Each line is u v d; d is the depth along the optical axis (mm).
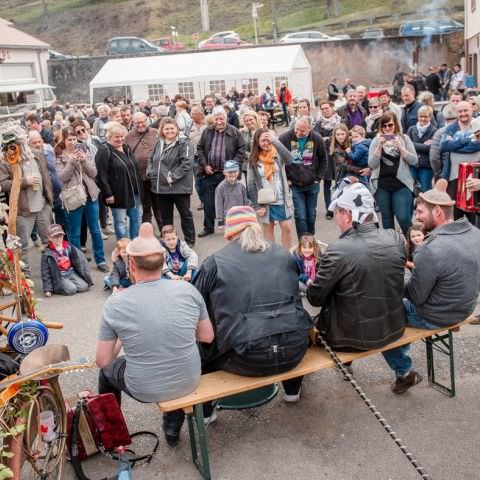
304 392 4809
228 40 41000
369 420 4406
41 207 7340
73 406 4262
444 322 4387
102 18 61000
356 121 10609
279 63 24750
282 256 4090
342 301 4129
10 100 31109
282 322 3912
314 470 3922
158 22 59062
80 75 38531
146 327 3646
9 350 4250
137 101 26859
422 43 36219
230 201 7828
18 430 3182
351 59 36656
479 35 27062
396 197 7285
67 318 6582
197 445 4168
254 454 4105
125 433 4070
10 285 4355
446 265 4215
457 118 7328
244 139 9180
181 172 8258
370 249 4051
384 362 5203
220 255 4043
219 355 4082
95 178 7980
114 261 7109
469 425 4281
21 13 66000
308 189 7766
